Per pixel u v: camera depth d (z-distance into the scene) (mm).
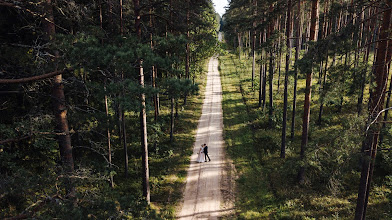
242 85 39844
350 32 9062
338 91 9164
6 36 10656
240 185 16328
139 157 19766
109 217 7051
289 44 17609
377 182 16547
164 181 17016
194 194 15586
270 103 24844
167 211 14031
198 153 19750
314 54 9750
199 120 27438
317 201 14969
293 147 21000
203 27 22531
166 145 21594
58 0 8953
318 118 24719
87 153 16953
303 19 43406
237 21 25438
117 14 15211
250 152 20500
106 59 6211
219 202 14797
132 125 23938
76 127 11297
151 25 17906
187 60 25531
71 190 7383
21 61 8312
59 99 8523
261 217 13508
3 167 10523
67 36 7215
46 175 6977
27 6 7707
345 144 9422
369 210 14391
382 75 9422
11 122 11539
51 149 12953
